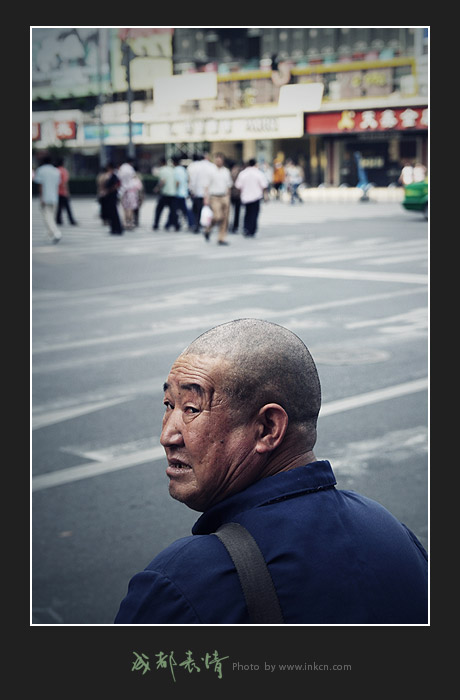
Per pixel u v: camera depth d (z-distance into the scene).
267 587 1.43
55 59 50.25
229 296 12.26
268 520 1.49
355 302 11.56
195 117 47.53
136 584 1.49
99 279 14.20
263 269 14.97
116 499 5.21
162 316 10.91
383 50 43.84
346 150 46.34
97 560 4.43
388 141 45.06
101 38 48.69
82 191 45.06
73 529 4.78
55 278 14.39
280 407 1.52
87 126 50.25
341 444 6.05
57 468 5.70
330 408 6.87
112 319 10.77
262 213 29.44
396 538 1.57
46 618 3.82
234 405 1.51
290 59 47.19
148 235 22.22
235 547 1.46
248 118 46.53
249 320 1.57
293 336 1.57
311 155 48.62
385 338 9.35
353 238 20.02
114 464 5.79
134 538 4.69
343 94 44.50
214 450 1.52
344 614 1.45
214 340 1.54
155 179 42.97
